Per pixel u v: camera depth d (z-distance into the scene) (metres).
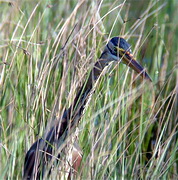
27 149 10.14
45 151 9.41
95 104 10.16
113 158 10.11
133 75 11.86
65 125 9.74
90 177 9.56
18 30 12.59
